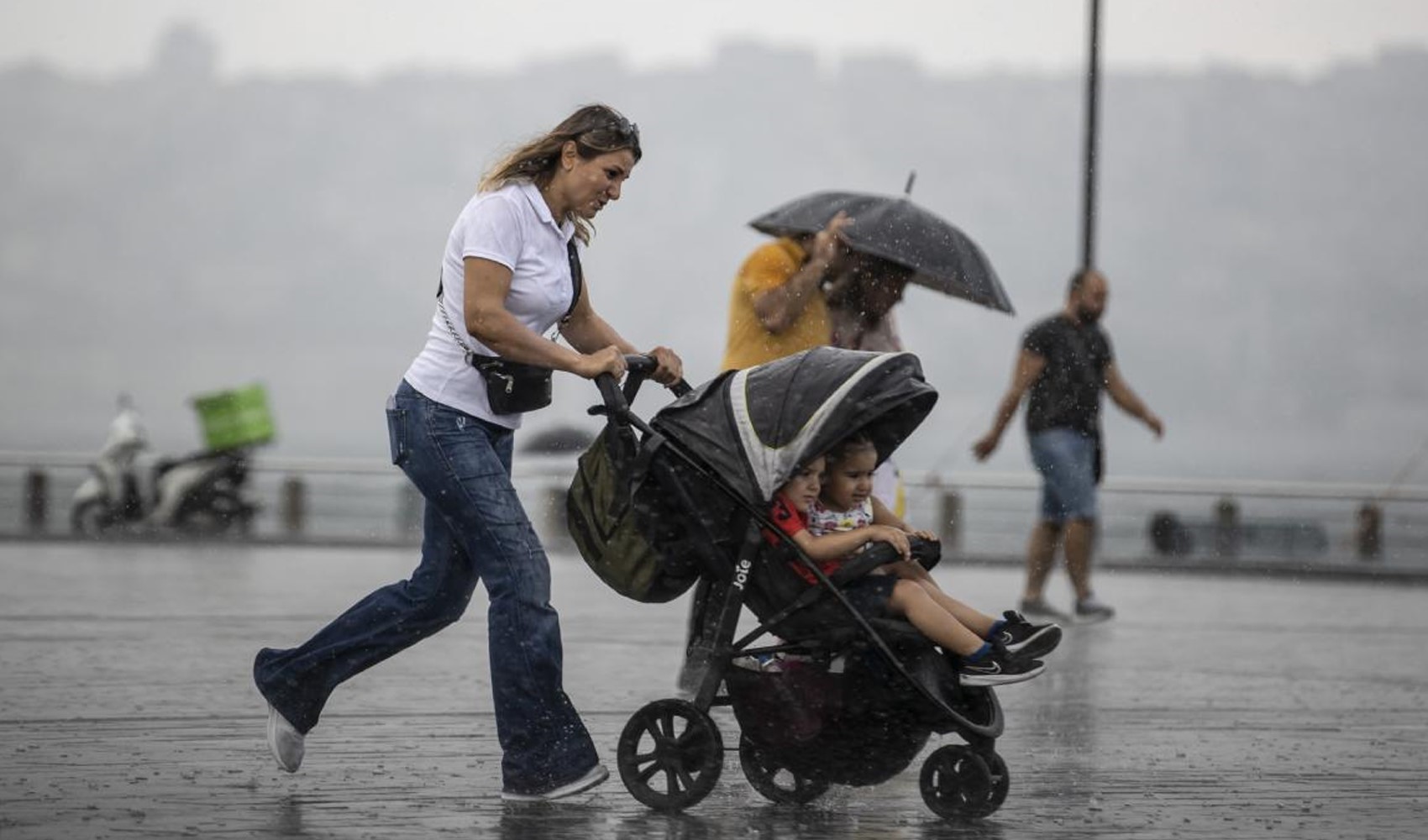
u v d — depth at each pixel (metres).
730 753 17.80
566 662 25.62
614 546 15.56
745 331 21.70
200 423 55.94
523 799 15.34
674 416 15.26
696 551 15.16
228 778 16.25
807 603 14.90
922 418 15.88
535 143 15.58
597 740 18.78
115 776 16.23
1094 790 16.69
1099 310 33.47
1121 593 42.47
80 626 28.62
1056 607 37.44
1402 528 68.38
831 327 22.02
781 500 15.11
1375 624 34.62
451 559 15.78
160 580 38.44
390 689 22.11
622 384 16.23
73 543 52.69
